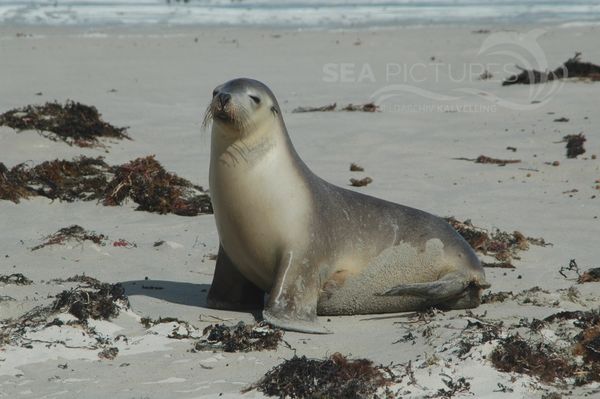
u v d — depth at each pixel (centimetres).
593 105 6850
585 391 2106
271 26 13150
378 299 2855
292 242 2672
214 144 2681
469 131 6178
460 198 4606
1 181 4375
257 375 2175
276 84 8200
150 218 4188
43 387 2069
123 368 2202
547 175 5100
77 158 4978
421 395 2045
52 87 7688
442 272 2909
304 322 2614
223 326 2420
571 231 4047
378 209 2927
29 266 3272
